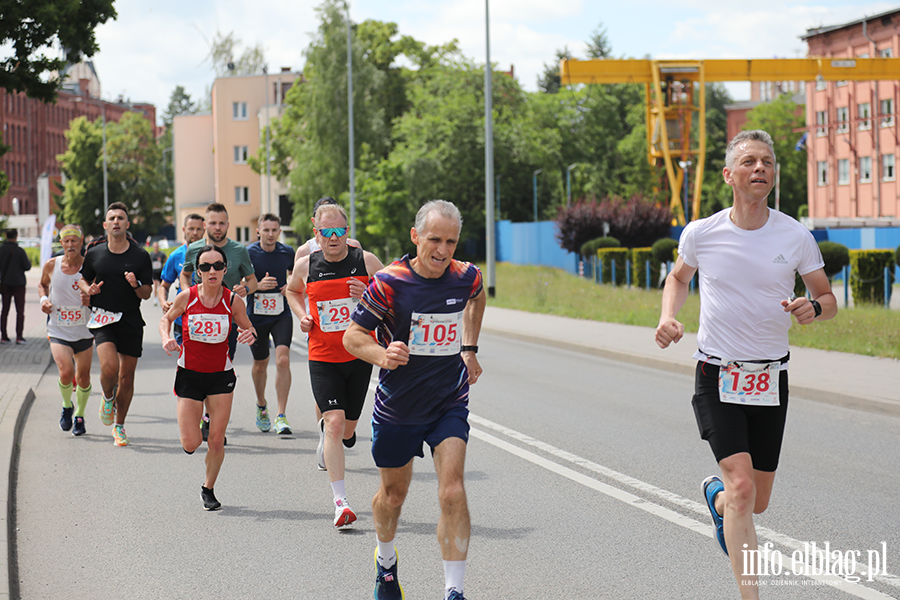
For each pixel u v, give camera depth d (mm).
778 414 5949
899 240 62562
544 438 11758
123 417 11609
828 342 20500
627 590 6375
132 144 131875
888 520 8039
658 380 17328
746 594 5621
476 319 6473
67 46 25953
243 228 111500
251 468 10320
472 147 86500
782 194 120250
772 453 6004
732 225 6027
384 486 6199
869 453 10875
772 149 5938
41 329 28328
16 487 9469
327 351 8695
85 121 131875
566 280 51625
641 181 110500
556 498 8875
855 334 21609
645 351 20781
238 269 11820
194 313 8820
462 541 5684
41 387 16531
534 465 10273
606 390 16000
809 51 85938
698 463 10328
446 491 5730
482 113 87750
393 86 96062
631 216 54562
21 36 25250
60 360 12250
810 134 86188
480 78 91562
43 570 6953
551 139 96625
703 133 61562
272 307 12281
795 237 5934
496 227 81812
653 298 35906
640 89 129750
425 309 5953
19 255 24172
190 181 126188
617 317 28844
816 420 13141
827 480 9523
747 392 5891
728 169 6004
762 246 5918
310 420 13312
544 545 7426
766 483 6109
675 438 11750
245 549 7438
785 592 6285
